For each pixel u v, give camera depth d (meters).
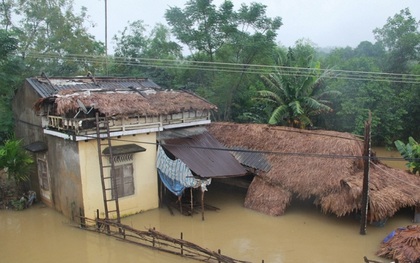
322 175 14.91
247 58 26.67
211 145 17.94
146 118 16.00
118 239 13.45
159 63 30.12
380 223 14.36
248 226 14.69
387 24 29.83
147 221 15.14
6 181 18.81
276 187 16.00
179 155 16.08
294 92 23.14
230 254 12.39
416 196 14.28
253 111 28.58
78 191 14.67
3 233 14.28
